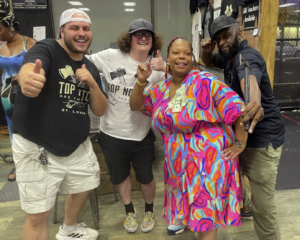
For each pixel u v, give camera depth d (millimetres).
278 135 1401
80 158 1457
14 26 2254
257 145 1401
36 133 1260
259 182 1428
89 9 4605
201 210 1255
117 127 1698
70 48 1283
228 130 1279
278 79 4508
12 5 4312
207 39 1822
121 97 1663
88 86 1395
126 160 1788
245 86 1123
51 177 1345
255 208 1485
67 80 1308
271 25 2162
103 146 1779
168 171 1384
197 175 1248
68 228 1708
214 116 1229
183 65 1278
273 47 2207
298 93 4617
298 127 3814
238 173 1336
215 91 1206
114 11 4664
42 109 1256
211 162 1238
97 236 1844
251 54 1335
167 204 1476
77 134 1376
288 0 4004
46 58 1217
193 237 1833
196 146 1251
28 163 1280
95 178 1557
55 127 1290
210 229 1267
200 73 1276
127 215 1945
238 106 1155
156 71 1664
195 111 1224
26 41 2350
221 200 1256
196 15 4336
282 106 4633
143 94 1526
